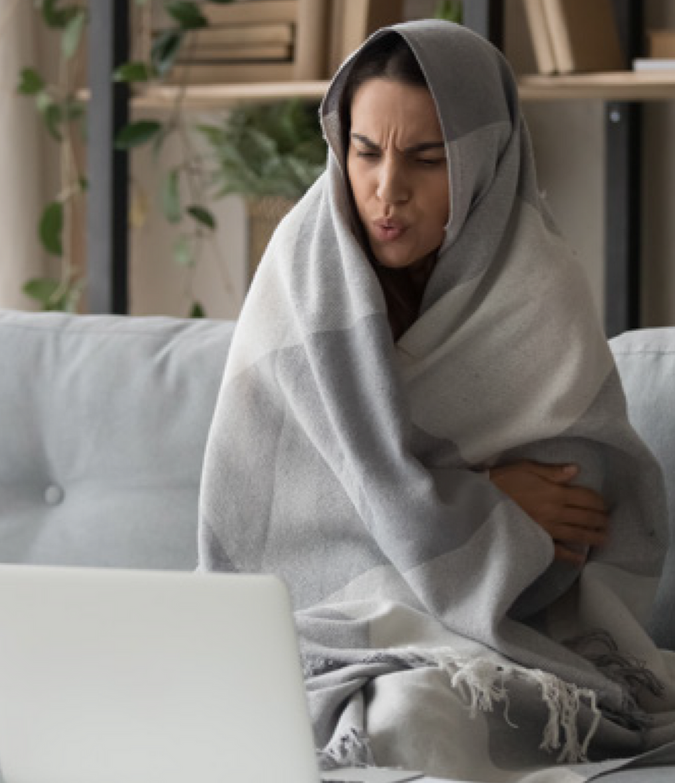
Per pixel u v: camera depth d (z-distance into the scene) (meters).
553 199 4.10
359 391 2.21
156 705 1.50
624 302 3.90
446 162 2.20
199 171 4.47
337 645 2.08
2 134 4.49
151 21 4.54
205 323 2.77
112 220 3.88
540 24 3.56
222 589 1.48
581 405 2.22
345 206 2.27
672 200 3.95
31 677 1.53
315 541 2.26
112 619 1.50
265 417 2.31
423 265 2.31
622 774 1.91
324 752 1.86
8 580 1.52
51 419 2.74
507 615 2.23
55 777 1.55
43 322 2.83
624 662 2.16
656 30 3.65
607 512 2.29
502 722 2.00
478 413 2.25
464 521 2.12
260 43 3.92
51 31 4.65
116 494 2.68
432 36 2.19
